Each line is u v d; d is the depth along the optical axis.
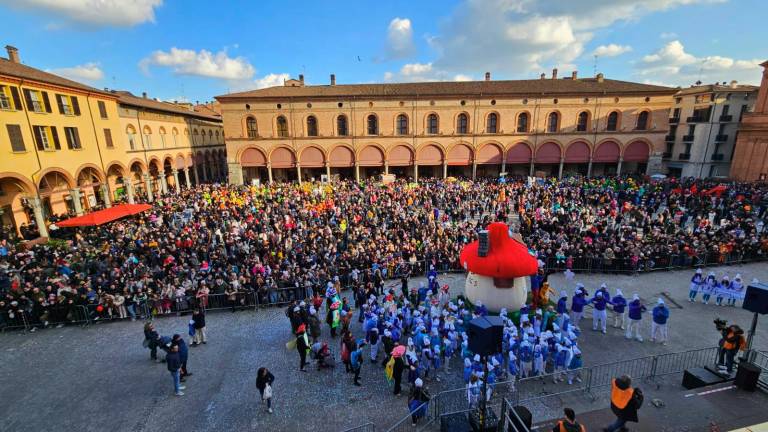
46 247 22.53
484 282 14.27
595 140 45.66
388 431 8.95
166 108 44.00
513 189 36.47
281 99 44.84
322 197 34.16
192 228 24.84
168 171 48.78
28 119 26.12
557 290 18.41
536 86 47.09
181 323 16.00
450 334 12.55
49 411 10.94
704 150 49.06
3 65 25.78
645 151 45.84
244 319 16.17
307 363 13.00
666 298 17.20
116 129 35.41
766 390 9.75
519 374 11.80
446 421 9.64
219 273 17.58
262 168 50.28
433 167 51.38
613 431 8.42
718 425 8.56
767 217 26.16
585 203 31.88
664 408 9.30
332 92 46.12
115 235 24.50
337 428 10.15
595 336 14.21
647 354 12.89
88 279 17.61
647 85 46.53
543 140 46.00
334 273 18.45
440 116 45.94
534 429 8.81
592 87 45.84
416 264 20.34
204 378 12.33
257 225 25.30
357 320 15.95
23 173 25.66
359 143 46.41
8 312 15.48
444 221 26.62
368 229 24.42
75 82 31.31
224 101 44.62
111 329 15.64
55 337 15.05
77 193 30.25
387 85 49.56
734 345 10.24
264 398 10.56
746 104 46.91
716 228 25.23
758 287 9.68
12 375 12.64
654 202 30.22
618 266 20.03
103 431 10.17
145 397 11.48
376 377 12.29
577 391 11.16
